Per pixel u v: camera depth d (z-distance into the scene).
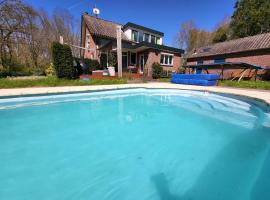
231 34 32.22
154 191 2.29
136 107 7.16
